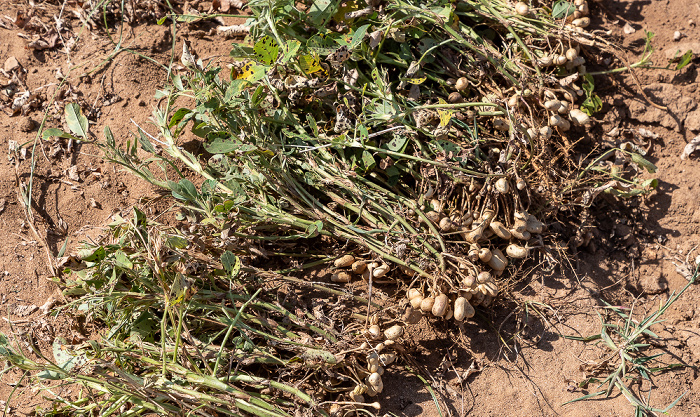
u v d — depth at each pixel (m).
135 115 1.83
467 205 1.74
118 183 1.79
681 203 1.82
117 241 1.67
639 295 1.78
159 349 1.63
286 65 1.73
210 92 1.69
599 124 1.87
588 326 1.73
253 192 1.74
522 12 1.83
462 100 1.80
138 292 1.64
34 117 1.83
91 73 1.86
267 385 1.61
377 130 1.75
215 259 1.66
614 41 1.93
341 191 1.74
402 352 1.70
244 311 1.68
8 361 1.59
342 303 1.71
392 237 1.71
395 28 1.76
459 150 1.72
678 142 1.87
